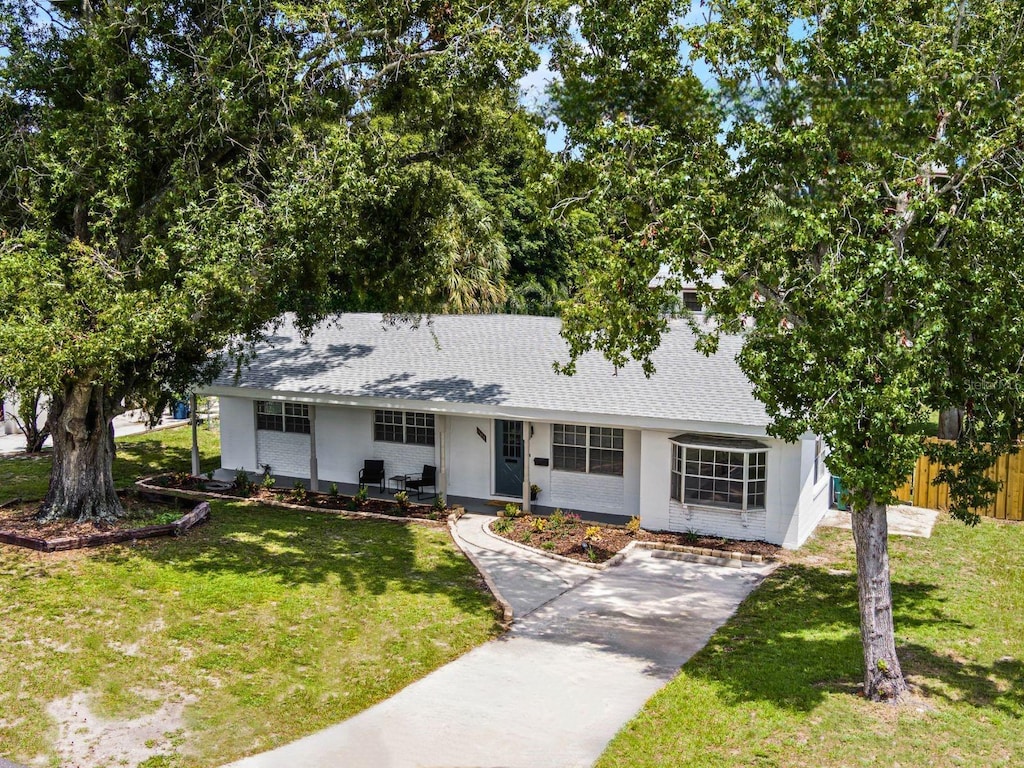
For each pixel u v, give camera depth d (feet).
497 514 64.69
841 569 52.16
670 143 35.22
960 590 48.03
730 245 33.78
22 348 41.65
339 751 30.30
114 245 47.62
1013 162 31.78
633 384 61.52
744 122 34.76
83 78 51.26
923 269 29.84
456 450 69.62
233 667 36.78
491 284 111.75
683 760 29.55
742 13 34.35
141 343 44.60
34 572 47.19
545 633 41.88
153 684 35.01
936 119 31.71
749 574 51.47
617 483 63.31
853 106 31.60
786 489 55.93
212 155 50.80
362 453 73.26
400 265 56.75
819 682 35.73
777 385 32.83
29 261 43.27
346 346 78.48
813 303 30.81
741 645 39.99
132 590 45.01
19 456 83.51
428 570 51.21
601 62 37.76
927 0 33.47
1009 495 63.57
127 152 48.32
